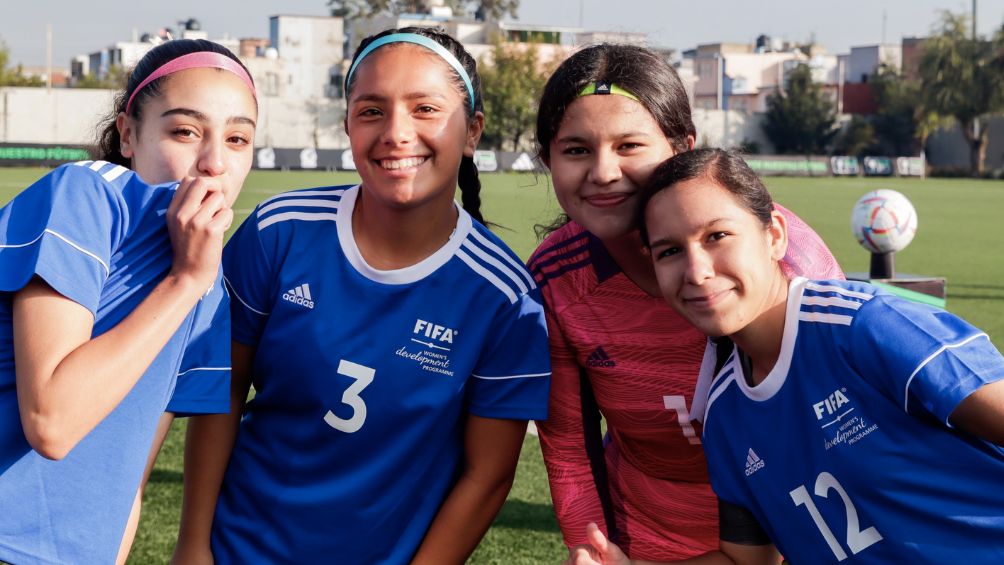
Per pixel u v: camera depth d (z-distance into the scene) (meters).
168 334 1.82
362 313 2.22
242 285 2.28
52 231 1.75
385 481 2.26
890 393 1.87
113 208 1.87
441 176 2.18
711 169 1.99
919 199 25.72
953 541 1.87
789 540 2.10
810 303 1.99
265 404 2.31
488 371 2.32
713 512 2.67
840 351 1.92
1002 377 1.79
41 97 37.66
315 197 2.31
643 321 2.43
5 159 27.05
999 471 1.84
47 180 1.85
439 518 2.35
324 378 2.21
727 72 66.44
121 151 2.28
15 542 1.76
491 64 44.03
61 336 1.70
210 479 2.32
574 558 2.16
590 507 2.58
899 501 1.89
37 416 1.66
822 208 20.58
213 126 2.11
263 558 2.27
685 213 1.97
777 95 49.72
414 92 2.12
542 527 3.64
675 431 2.53
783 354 2.00
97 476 1.86
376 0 57.53
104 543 1.87
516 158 34.41
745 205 1.98
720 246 1.97
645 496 2.72
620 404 2.52
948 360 1.80
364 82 2.15
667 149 2.27
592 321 2.47
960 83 43.59
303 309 2.23
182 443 4.54
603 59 2.25
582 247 2.48
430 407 2.24
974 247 14.04
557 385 2.56
